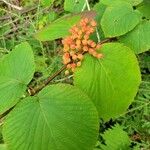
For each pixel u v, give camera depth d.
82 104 0.25
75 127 0.25
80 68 0.27
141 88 0.33
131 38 0.30
